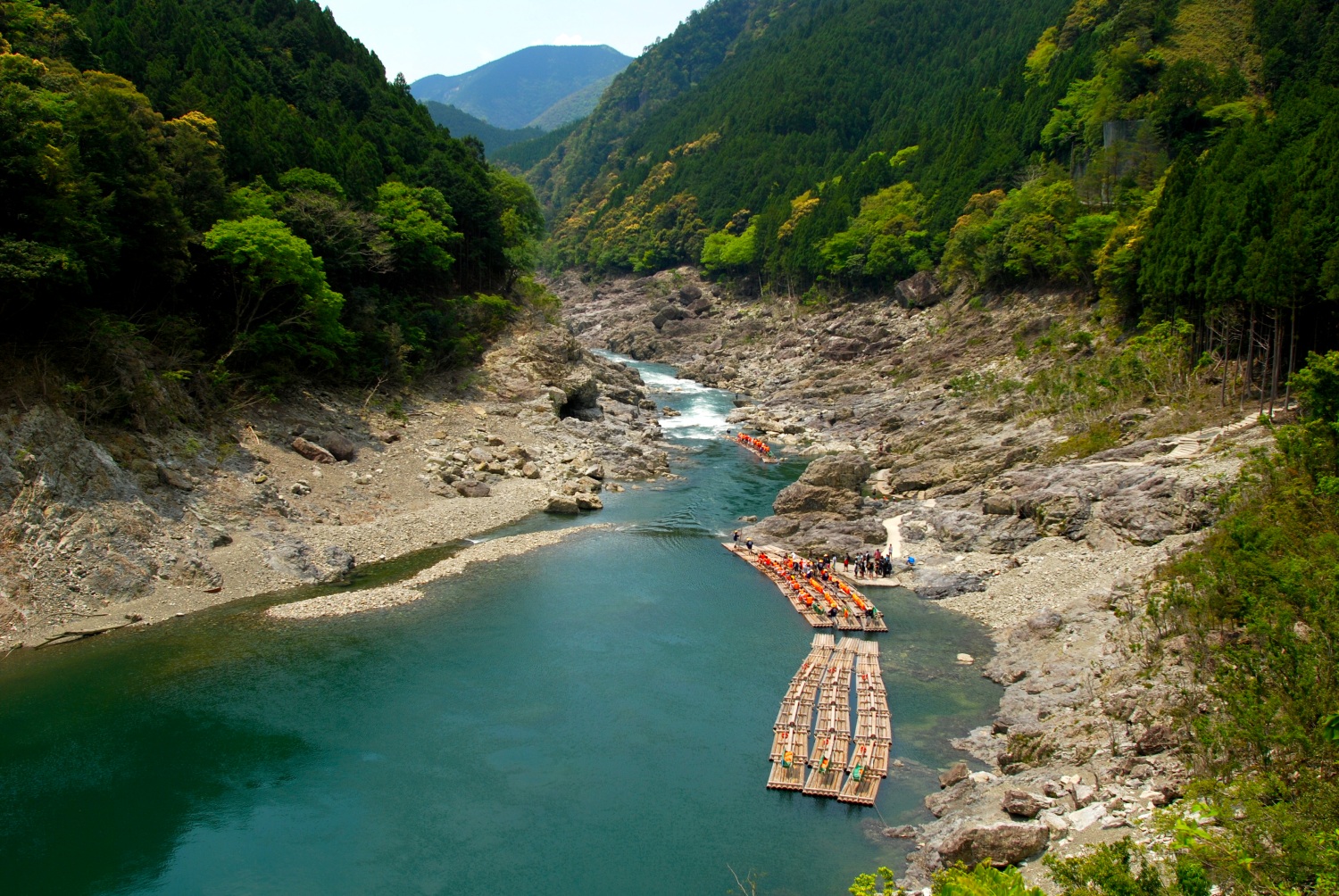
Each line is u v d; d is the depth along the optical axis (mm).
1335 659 24312
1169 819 20281
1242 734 23594
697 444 90375
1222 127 98625
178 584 44812
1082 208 100250
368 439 66438
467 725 34719
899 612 47031
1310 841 17453
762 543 58062
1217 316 62562
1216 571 33344
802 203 166625
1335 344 57938
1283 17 106688
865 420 94188
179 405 54281
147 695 35969
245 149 71625
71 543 42656
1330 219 54969
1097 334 84562
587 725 35000
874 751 32781
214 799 29703
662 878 26297
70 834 27734
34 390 44750
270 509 53094
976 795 29203
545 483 68938
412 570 51312
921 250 129875
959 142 146625
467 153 112750
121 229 52562
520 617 45250
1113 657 35281
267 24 104812
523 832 28391
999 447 68062
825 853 27484
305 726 34219
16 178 44250
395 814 29188
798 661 41125
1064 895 18938
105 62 71500
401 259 84438
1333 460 37750
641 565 53750
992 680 38875
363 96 103438
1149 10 119625
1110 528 48719
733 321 159000
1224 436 53719
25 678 36750
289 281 62812
